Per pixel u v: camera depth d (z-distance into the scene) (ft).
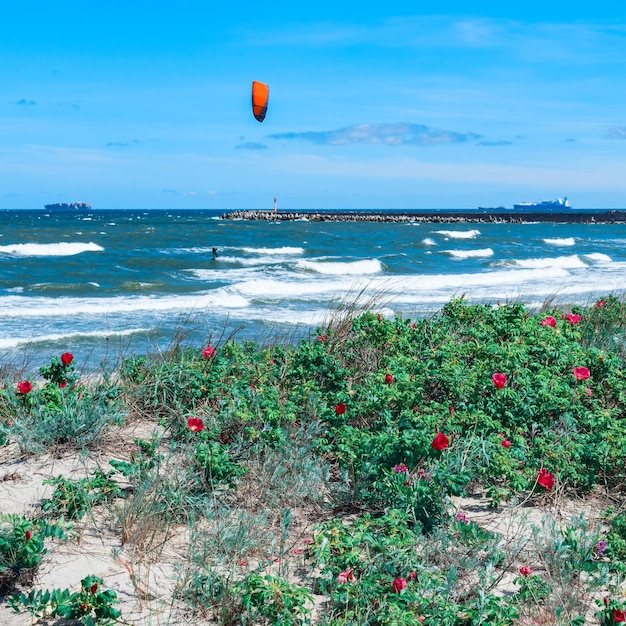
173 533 12.98
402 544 11.53
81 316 53.62
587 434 16.66
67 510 13.19
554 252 149.38
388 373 18.76
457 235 216.95
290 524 13.47
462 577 11.69
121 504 13.70
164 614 10.57
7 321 50.83
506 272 92.79
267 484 14.38
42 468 15.29
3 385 19.69
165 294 71.10
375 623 10.09
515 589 11.54
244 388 18.24
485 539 12.21
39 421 16.46
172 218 462.19
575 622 10.12
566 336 23.54
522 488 14.08
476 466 14.75
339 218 394.73
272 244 165.89
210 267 108.58
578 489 15.47
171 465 15.16
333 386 19.26
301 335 35.96
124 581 11.37
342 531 12.01
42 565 11.68
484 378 17.89
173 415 17.79
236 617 10.48
